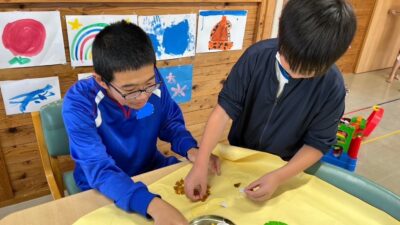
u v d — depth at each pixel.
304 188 0.92
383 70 4.55
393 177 2.24
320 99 0.96
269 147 1.14
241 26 2.09
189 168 0.98
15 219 0.75
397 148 2.60
